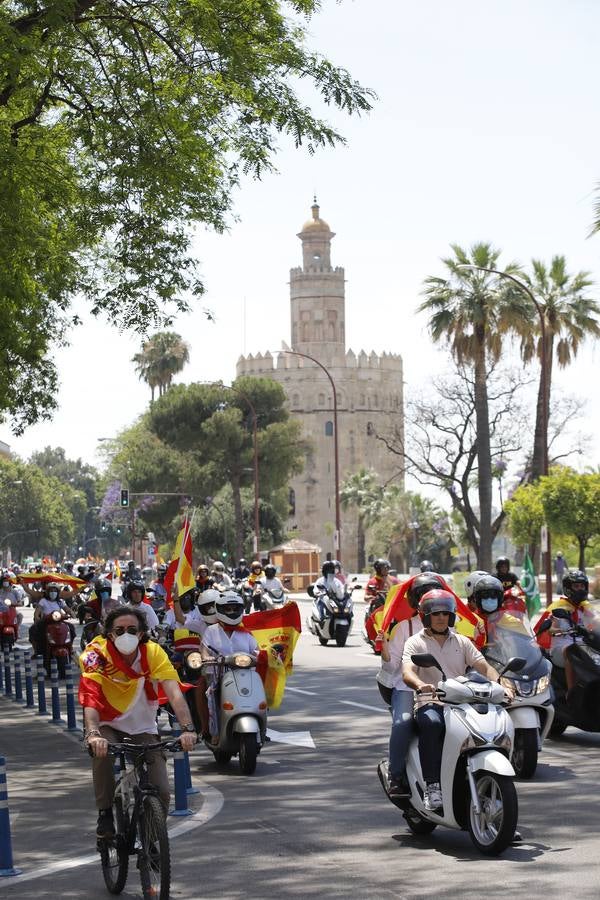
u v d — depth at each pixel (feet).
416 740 31.81
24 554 572.51
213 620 53.01
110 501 415.23
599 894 26.13
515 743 41.91
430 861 30.07
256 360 512.22
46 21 59.41
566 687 49.67
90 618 78.79
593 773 42.50
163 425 325.01
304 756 49.85
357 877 28.71
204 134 71.05
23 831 36.83
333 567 116.37
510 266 165.99
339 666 91.81
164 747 26.71
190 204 71.97
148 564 342.23
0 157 61.16
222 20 68.44
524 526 159.33
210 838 34.12
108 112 67.21
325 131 69.31
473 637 42.06
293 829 34.99
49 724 67.67
